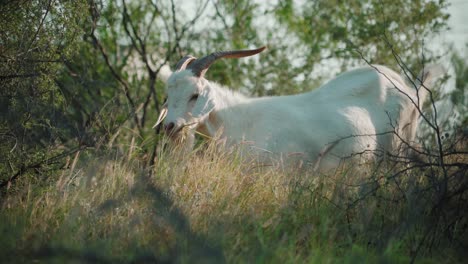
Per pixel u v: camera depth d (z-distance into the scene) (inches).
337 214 504.1
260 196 549.0
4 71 579.5
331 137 710.5
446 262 461.4
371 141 725.9
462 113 645.3
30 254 449.1
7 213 522.6
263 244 442.6
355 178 574.2
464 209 502.9
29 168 571.2
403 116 753.6
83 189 541.0
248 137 703.7
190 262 416.5
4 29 591.5
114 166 577.9
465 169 496.1
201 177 573.9
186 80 677.3
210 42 1079.0
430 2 1016.9
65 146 650.2
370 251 467.2
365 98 748.0
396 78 777.6
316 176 589.9
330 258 440.8
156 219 473.1
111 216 494.3
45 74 585.0
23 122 582.9
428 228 488.7
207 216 498.6
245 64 1087.0
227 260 427.5
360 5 1097.4
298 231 484.4
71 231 473.7
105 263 425.7
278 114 716.0
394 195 526.9
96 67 967.6
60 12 616.4
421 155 574.9
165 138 658.8
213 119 699.4
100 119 656.4
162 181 567.5
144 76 1016.2
